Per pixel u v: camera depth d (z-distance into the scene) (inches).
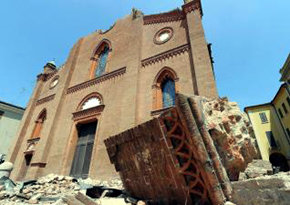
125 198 216.5
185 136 154.3
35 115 782.5
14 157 685.3
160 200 185.9
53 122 603.8
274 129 1170.0
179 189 165.0
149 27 622.8
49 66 954.7
